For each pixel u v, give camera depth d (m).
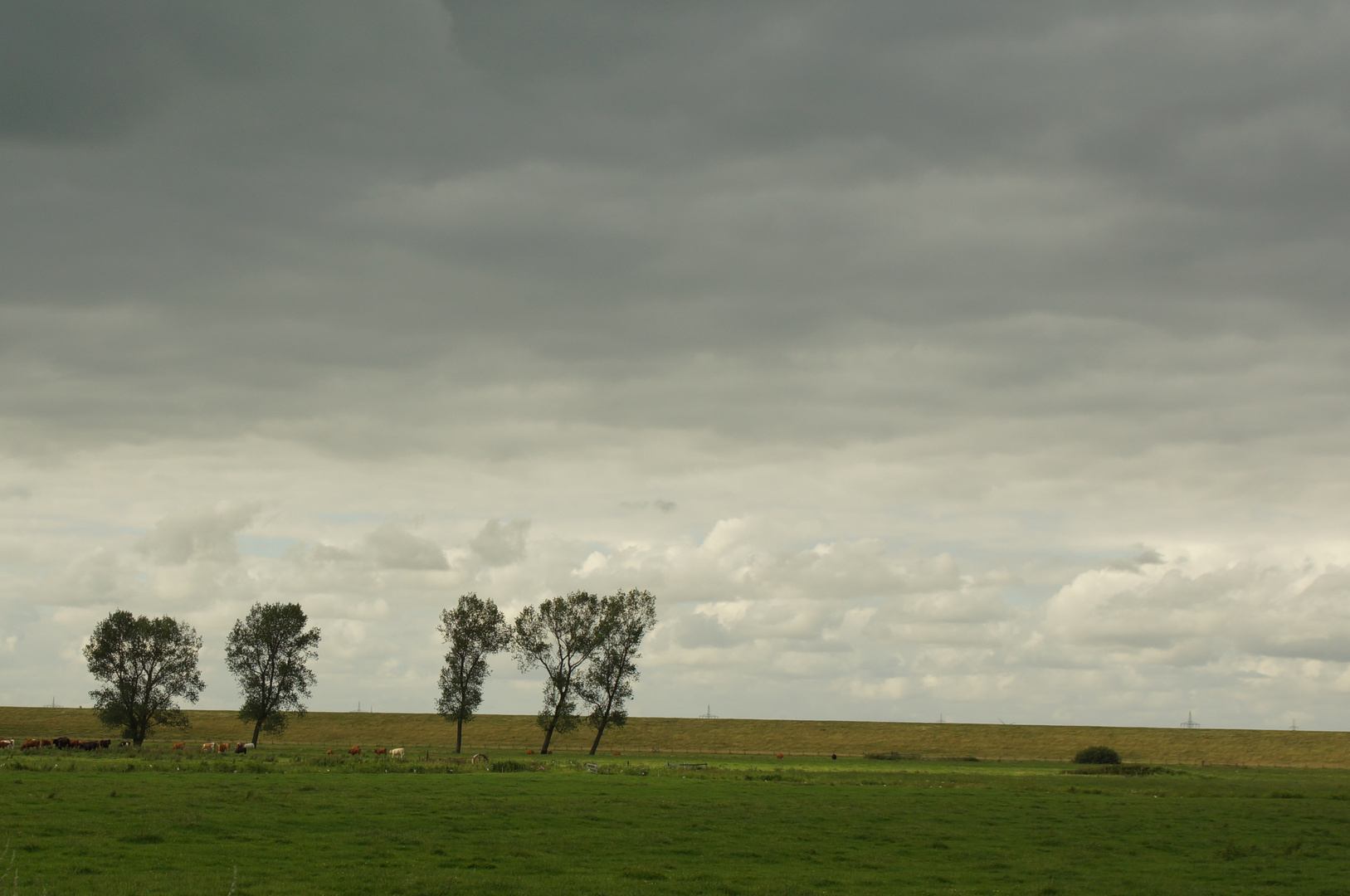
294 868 30.77
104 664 121.75
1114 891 31.94
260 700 130.62
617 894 28.44
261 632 131.50
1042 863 37.78
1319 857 41.25
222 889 26.89
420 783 61.66
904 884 32.38
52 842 33.56
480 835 39.44
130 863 30.66
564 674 134.25
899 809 56.25
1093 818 54.53
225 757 86.50
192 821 38.69
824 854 38.44
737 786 69.56
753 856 37.22
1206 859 40.22
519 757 119.94
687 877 31.95
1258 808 63.31
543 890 28.58
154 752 94.12
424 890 27.86
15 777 57.06
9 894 25.72
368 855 33.56
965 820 51.66
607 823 44.47
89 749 97.00
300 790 53.97
